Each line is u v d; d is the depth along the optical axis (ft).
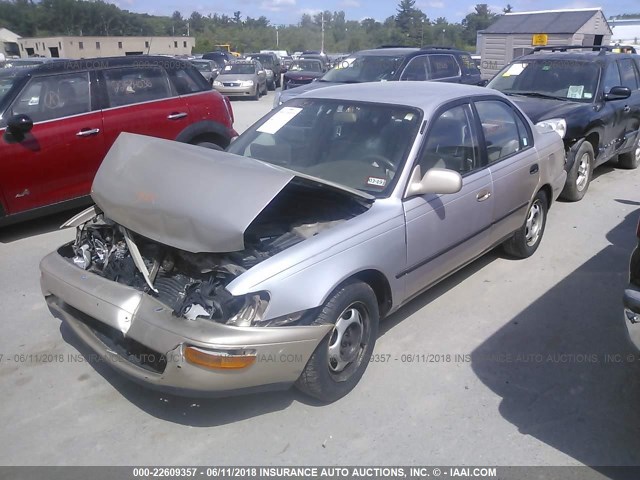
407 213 12.43
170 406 11.44
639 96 29.27
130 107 22.20
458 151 14.35
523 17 95.40
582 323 14.58
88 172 21.31
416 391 11.87
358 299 11.41
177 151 12.07
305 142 14.40
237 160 11.67
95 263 12.46
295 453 10.23
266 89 85.05
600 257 18.69
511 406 11.43
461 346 13.52
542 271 17.61
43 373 12.51
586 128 23.76
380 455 10.18
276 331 9.78
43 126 20.07
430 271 13.56
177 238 10.52
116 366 10.66
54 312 12.25
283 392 11.89
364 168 13.12
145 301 10.38
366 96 14.80
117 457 10.15
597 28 90.17
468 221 14.42
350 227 11.43
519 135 17.04
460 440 10.53
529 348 13.46
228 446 10.40
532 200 17.46
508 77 28.55
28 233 21.29
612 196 25.72
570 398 11.67
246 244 11.03
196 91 24.50
